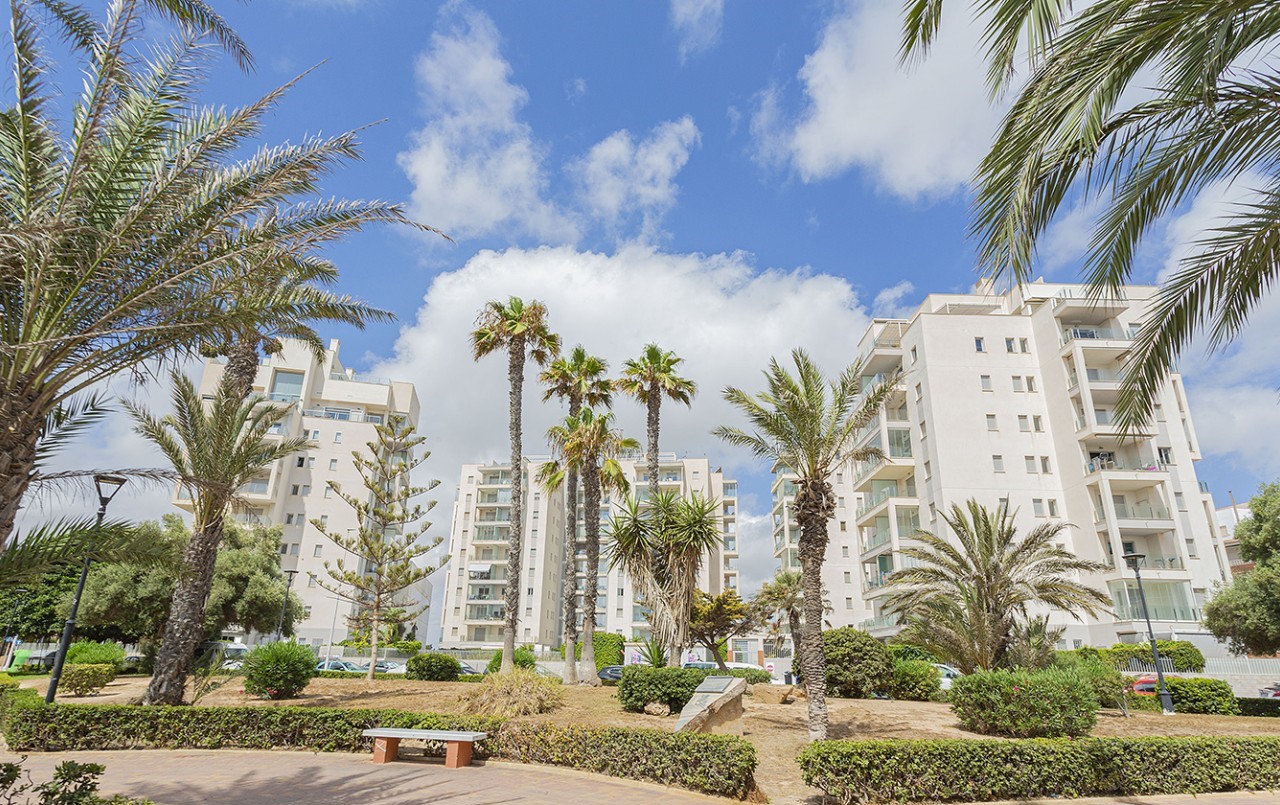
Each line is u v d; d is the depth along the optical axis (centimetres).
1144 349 744
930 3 571
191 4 800
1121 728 1655
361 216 786
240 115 746
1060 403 3931
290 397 6147
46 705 1316
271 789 983
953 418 3994
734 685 1407
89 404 759
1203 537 3656
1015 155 570
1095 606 2261
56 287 671
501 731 1309
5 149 668
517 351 2627
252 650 1861
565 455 2741
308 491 5706
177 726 1342
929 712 1791
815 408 1540
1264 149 590
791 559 6562
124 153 712
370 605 2472
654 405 2770
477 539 8106
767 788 1116
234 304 827
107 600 2828
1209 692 2248
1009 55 545
